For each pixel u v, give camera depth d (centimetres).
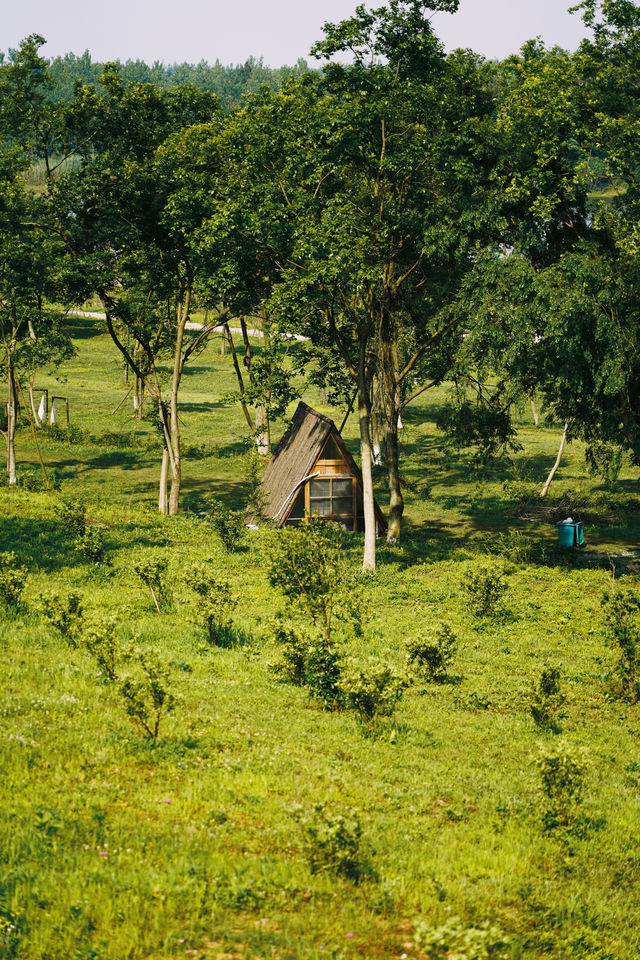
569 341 3111
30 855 917
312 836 1009
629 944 962
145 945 788
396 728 1680
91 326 12450
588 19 3256
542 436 7706
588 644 2638
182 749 1348
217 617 2366
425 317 4041
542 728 1808
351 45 3297
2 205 4175
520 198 3244
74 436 6819
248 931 828
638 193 3144
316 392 9138
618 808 1398
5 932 773
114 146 4225
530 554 4006
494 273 3275
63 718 1427
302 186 3503
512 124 3281
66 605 2152
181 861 945
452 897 979
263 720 1625
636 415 3416
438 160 3422
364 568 3516
